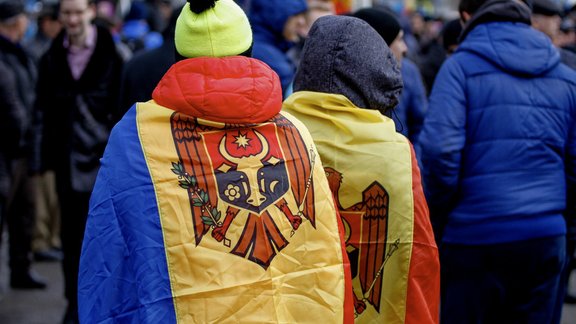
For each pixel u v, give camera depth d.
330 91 3.54
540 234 4.55
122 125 2.97
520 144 4.55
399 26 5.39
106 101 6.69
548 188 4.59
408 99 6.29
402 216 3.41
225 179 2.94
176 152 2.92
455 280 4.70
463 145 4.56
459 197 4.64
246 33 3.03
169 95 2.95
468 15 5.02
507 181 4.55
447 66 4.68
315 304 2.99
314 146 3.11
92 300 2.87
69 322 6.56
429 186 4.59
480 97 4.58
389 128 3.47
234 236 2.91
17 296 7.92
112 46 6.74
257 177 2.96
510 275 4.62
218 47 2.96
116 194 2.90
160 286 2.83
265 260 2.92
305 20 6.89
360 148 3.43
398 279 3.43
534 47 4.61
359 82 3.52
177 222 2.88
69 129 6.60
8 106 7.24
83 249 2.93
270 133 3.04
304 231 3.01
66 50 6.70
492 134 4.56
